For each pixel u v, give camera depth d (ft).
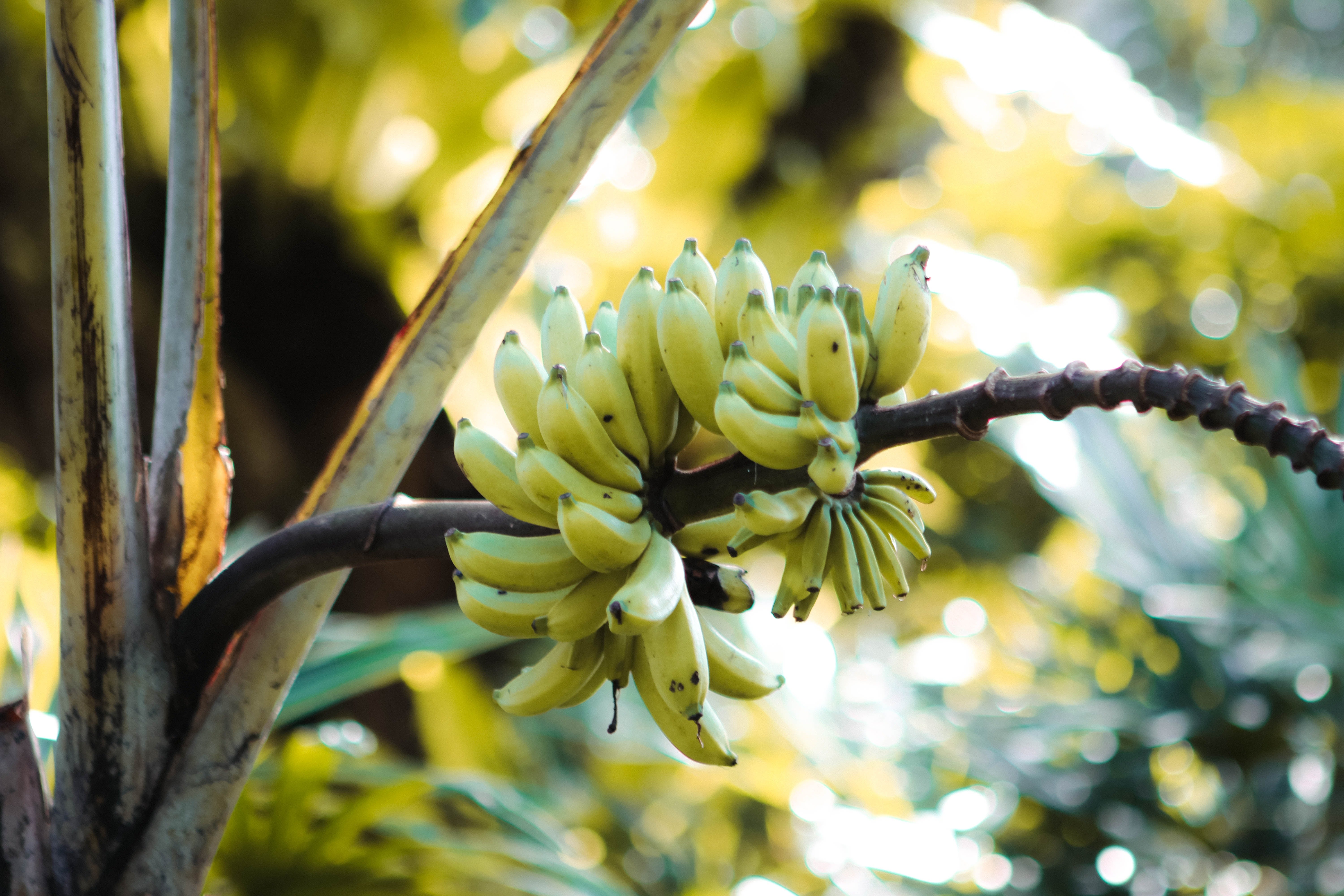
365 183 17.99
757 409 7.54
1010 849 16.83
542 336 7.90
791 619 16.92
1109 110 20.66
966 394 7.47
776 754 16.35
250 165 17.37
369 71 17.44
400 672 14.57
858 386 7.64
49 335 17.31
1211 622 15.62
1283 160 28.84
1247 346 18.80
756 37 21.56
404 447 8.09
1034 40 21.36
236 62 17.06
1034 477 16.26
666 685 7.54
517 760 17.10
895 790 16.33
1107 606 18.72
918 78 25.20
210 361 8.11
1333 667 14.16
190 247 8.11
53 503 15.15
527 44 20.89
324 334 18.60
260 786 10.07
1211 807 16.61
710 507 7.64
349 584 17.89
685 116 21.89
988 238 29.99
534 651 20.15
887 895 15.74
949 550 30.30
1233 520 18.12
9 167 16.88
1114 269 29.01
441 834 9.92
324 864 9.52
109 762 7.97
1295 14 50.52
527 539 7.62
